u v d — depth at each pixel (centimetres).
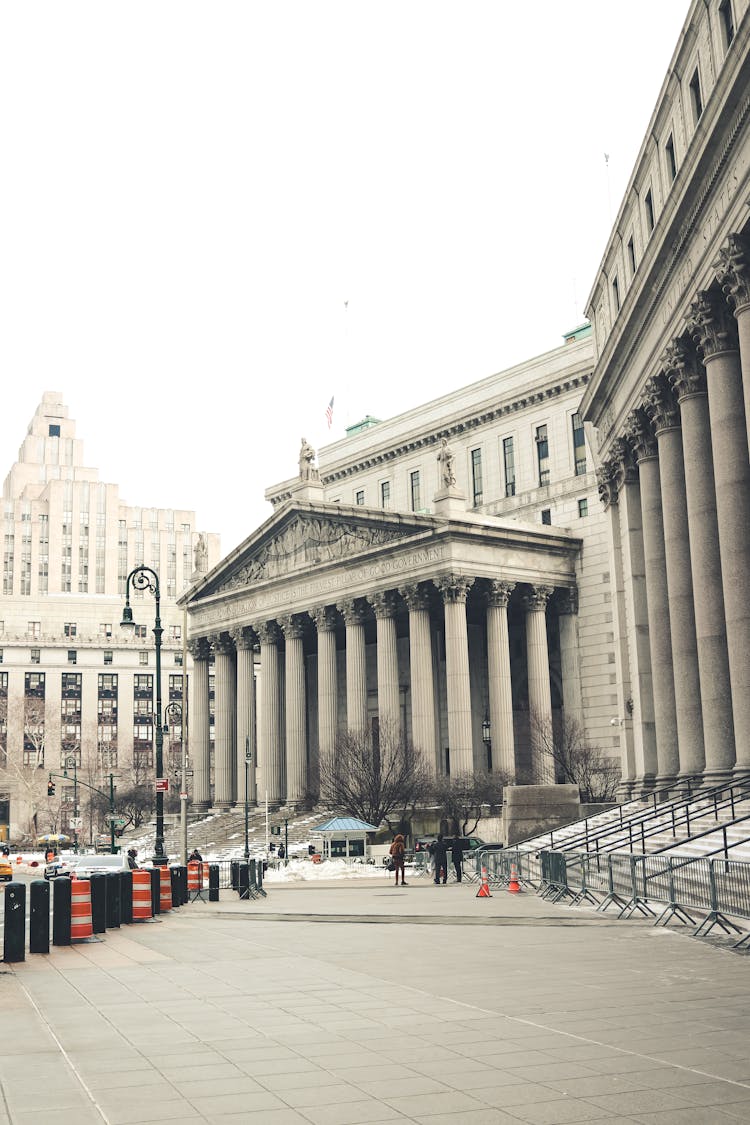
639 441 5559
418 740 9119
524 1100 1123
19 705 18450
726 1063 1259
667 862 2956
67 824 17450
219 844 9831
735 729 4066
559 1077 1212
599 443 6600
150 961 2347
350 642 9962
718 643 4478
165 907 3772
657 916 2953
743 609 4053
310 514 10538
